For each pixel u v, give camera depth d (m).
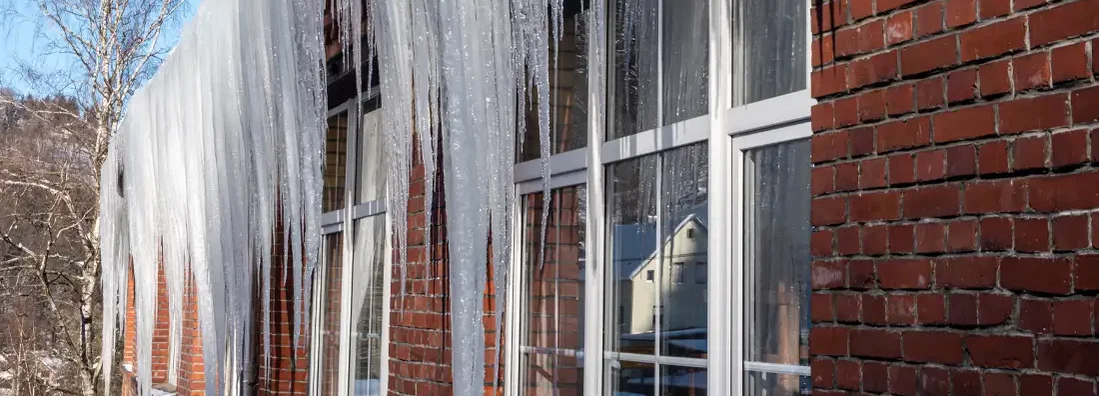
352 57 6.01
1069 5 2.15
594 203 4.04
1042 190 2.19
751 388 3.24
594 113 4.04
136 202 8.77
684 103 3.63
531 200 4.55
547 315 4.37
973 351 2.30
